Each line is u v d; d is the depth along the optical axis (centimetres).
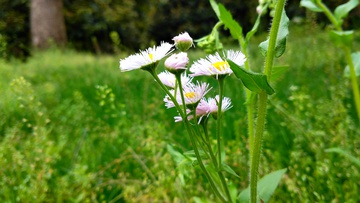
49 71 62
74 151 22
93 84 41
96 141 24
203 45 15
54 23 113
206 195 15
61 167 20
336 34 18
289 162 17
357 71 18
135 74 41
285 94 26
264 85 10
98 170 20
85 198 17
